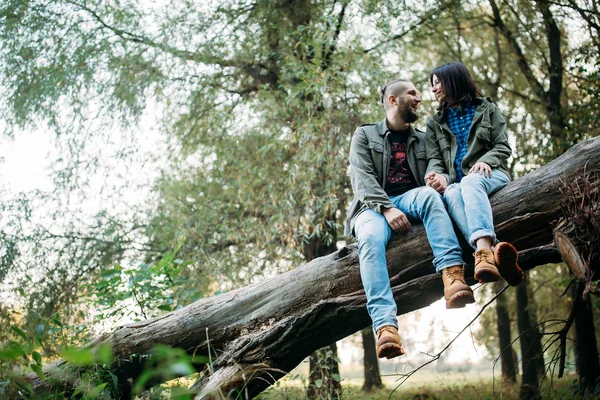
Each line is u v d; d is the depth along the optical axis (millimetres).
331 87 7492
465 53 10648
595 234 2930
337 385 6906
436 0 9141
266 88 8727
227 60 9289
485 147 3395
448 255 2969
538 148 9375
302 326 3324
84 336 4062
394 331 2898
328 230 8680
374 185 3346
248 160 8805
